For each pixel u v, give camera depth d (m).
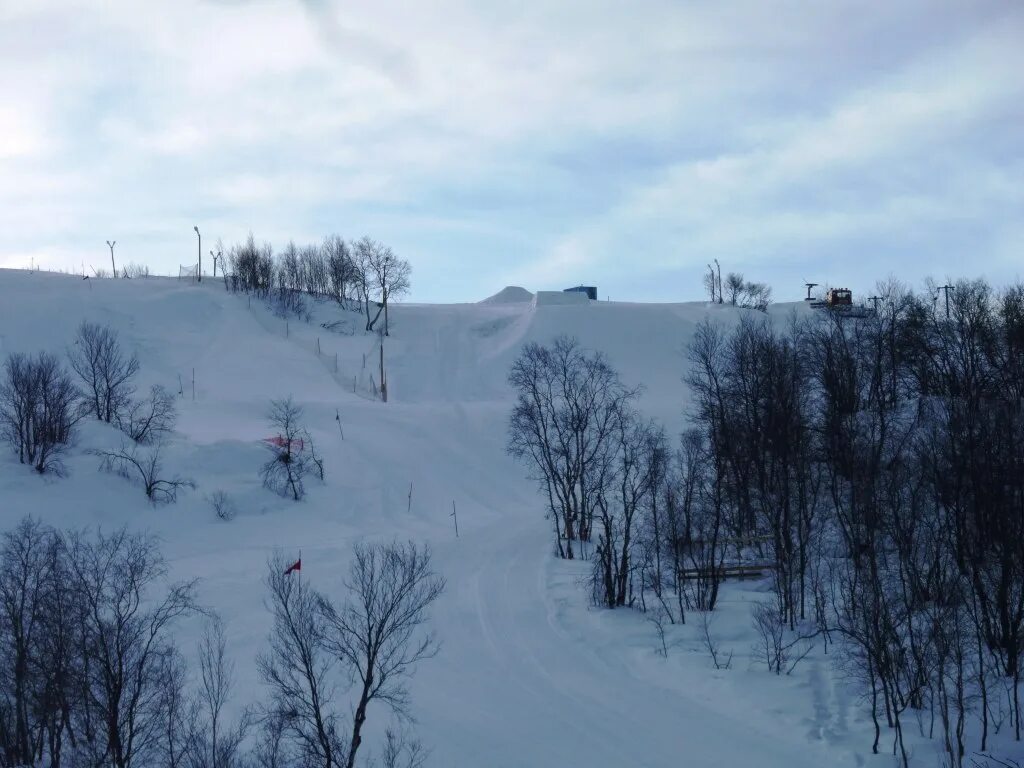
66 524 51.97
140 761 24.58
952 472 36.53
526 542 58.19
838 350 59.50
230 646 36.56
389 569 38.41
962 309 61.69
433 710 32.44
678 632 39.88
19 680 25.44
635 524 53.19
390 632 29.36
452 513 67.25
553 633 40.94
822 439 50.47
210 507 59.88
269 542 55.88
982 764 26.66
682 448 68.75
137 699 25.92
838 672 34.50
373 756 28.36
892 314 68.69
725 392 65.38
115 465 60.91
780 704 32.12
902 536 34.75
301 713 26.45
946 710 27.33
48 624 25.80
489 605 44.94
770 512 46.34
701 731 30.72
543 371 82.88
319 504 64.50
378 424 82.75
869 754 27.91
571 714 32.38
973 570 32.53
